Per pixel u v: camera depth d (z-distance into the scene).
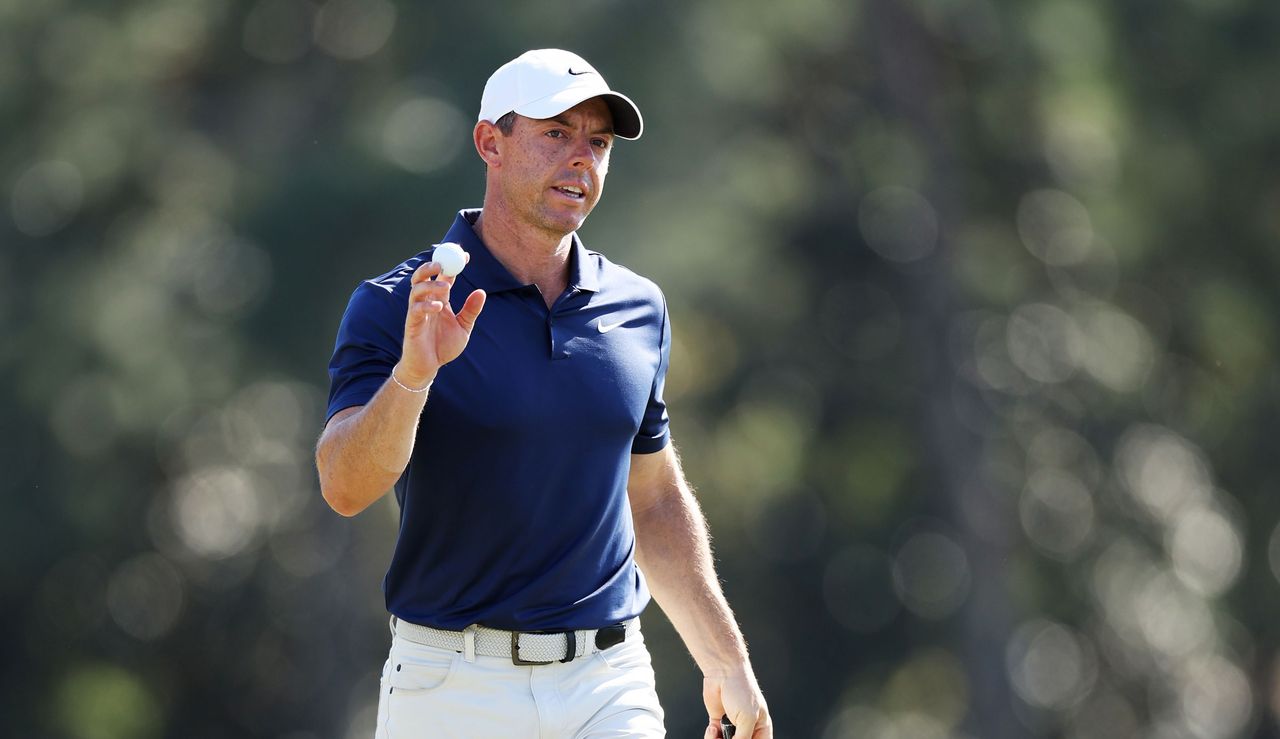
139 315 62.00
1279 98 60.94
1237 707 71.75
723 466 71.00
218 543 69.88
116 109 62.47
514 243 14.72
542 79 14.41
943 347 67.25
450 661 14.32
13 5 62.34
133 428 62.47
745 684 15.66
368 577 67.94
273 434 68.56
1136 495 69.62
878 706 76.25
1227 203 62.81
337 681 67.75
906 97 64.38
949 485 68.62
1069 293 66.56
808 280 69.00
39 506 62.56
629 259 57.28
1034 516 69.25
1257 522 67.69
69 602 66.81
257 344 60.78
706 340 68.69
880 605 75.06
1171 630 71.06
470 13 59.66
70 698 67.81
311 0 64.38
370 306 14.24
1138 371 67.06
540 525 14.34
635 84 58.97
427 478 14.31
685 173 60.09
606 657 14.62
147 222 64.19
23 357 61.38
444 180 58.00
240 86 65.12
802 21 61.75
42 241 63.09
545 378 14.37
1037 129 62.94
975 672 68.19
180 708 70.38
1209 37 60.47
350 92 63.16
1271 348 65.00
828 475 73.00
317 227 58.59
